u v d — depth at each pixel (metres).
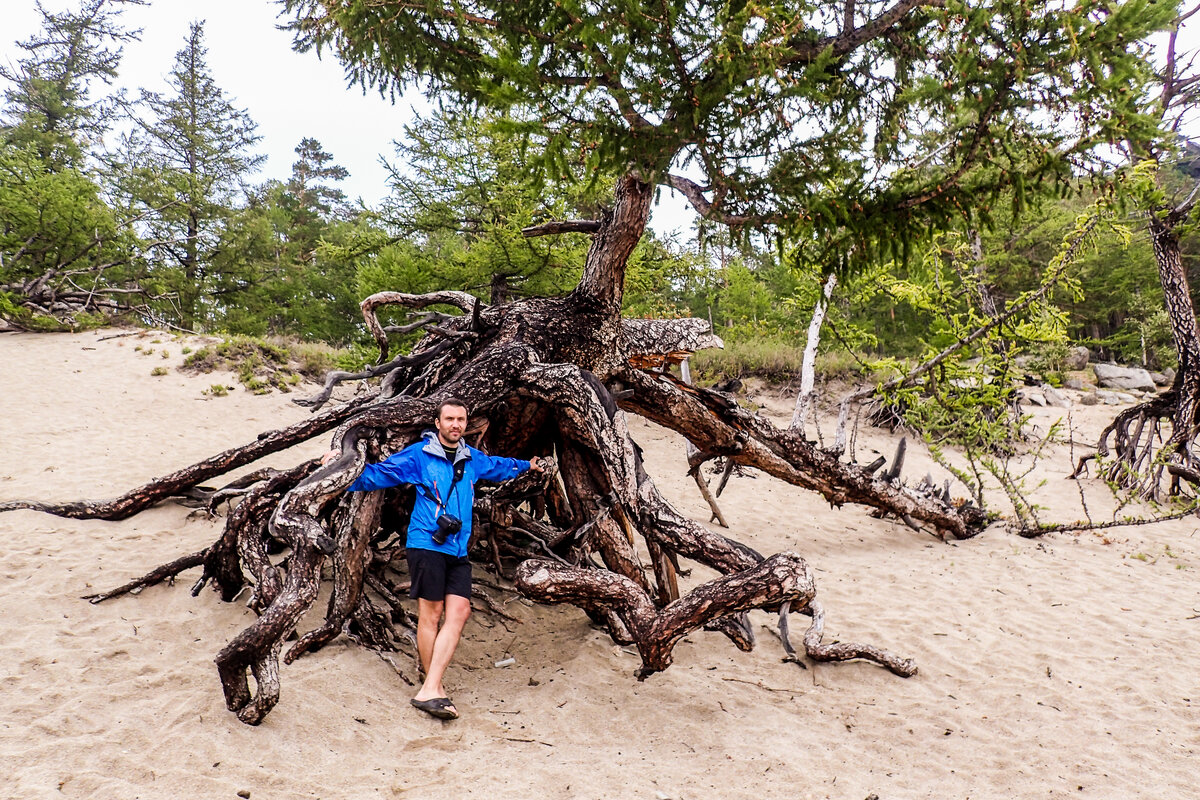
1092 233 10.12
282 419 12.09
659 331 7.48
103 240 19.36
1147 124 4.64
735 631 4.93
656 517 5.15
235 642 3.59
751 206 5.32
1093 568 7.99
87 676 3.99
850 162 5.17
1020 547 8.86
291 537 4.14
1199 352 11.73
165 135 29.78
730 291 24.45
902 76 6.18
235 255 25.89
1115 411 18.42
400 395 6.06
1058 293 25.34
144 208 24.62
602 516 5.64
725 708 4.46
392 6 5.65
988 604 6.68
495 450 6.15
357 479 4.71
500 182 14.65
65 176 18.73
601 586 4.48
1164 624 6.27
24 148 24.72
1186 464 11.52
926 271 10.80
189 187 25.16
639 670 4.64
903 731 4.36
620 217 6.31
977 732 4.36
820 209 5.09
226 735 3.53
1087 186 5.47
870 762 3.95
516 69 4.47
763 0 4.57
